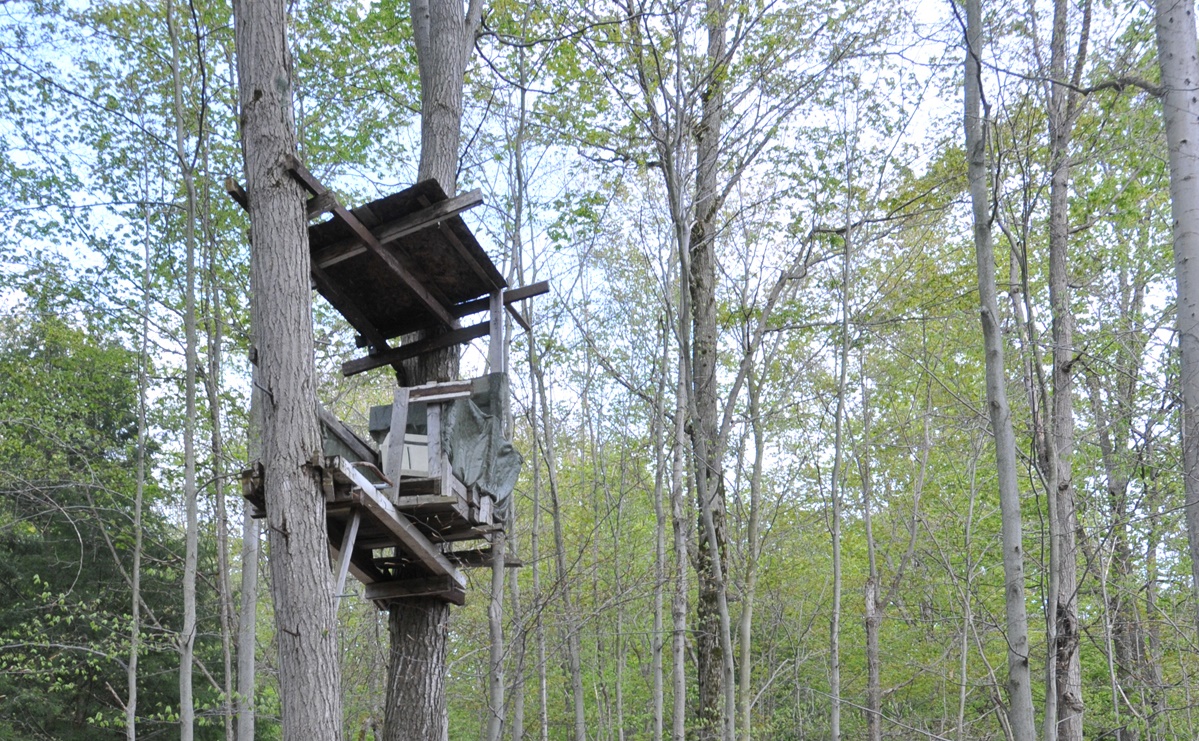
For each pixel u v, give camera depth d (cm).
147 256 1619
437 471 872
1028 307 895
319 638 702
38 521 1995
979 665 2020
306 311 768
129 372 1673
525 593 1592
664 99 1302
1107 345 1204
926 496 2039
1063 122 1088
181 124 1502
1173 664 1391
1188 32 734
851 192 1541
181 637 1412
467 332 1059
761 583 1836
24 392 1609
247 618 1423
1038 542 1493
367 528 891
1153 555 1287
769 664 2175
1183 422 697
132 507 1775
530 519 2220
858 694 2295
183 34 1595
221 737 2123
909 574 2119
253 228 776
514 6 1373
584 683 2542
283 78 797
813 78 1466
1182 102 721
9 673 1689
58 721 2034
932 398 2045
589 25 1260
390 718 960
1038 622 1747
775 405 1870
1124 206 1215
